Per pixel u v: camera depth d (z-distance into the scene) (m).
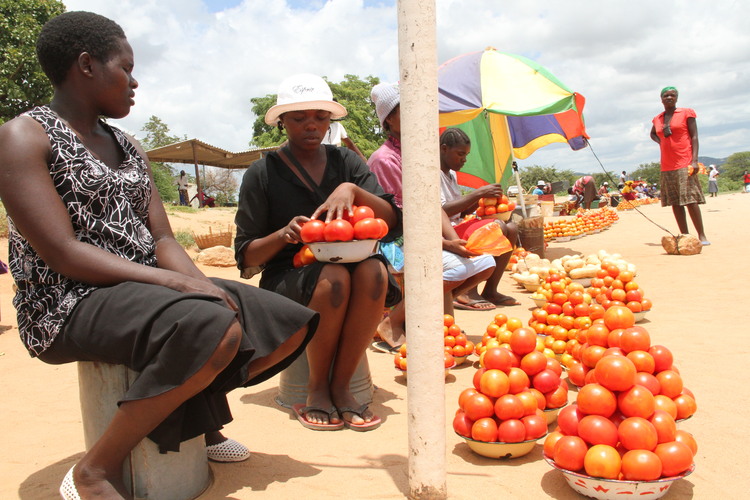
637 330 2.95
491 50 9.12
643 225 15.76
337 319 3.34
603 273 6.02
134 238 2.62
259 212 3.71
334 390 3.55
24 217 2.28
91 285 2.43
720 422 3.21
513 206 6.50
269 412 3.77
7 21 21.52
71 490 2.33
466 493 2.57
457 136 5.83
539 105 8.30
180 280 2.42
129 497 2.37
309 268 3.39
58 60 2.50
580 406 2.56
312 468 2.91
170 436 2.41
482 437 2.89
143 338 2.26
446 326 4.65
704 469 2.71
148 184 2.82
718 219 15.68
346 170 3.90
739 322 5.29
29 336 2.45
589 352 3.44
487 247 4.98
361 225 3.24
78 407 3.94
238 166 33.16
